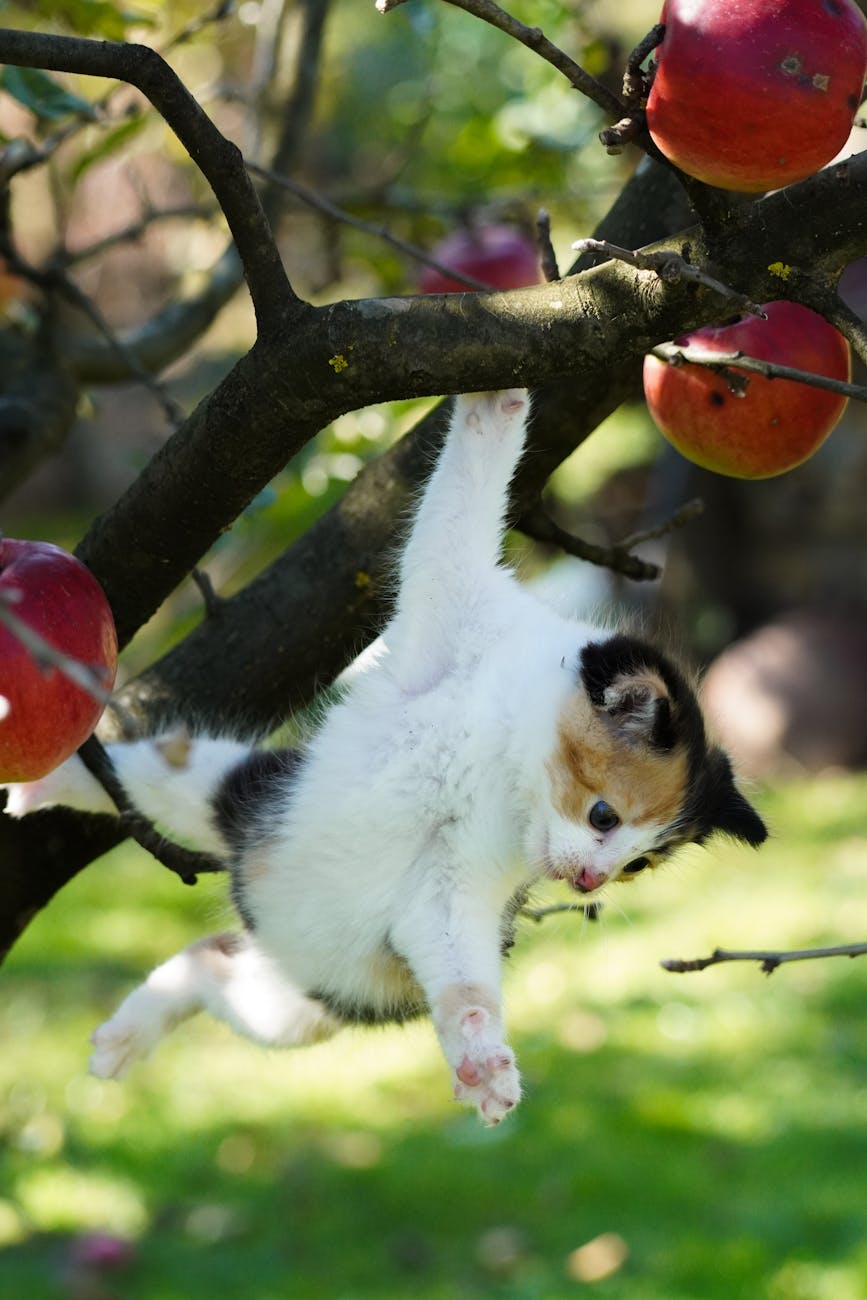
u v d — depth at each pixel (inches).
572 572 546.3
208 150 99.1
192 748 144.3
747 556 611.8
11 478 173.6
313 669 146.8
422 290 189.0
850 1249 281.4
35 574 100.1
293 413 106.8
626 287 99.3
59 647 98.7
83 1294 276.5
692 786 159.2
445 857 138.6
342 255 245.6
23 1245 299.1
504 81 308.0
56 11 174.2
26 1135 341.1
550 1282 277.6
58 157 303.3
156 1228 306.3
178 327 212.4
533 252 192.9
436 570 142.0
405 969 143.6
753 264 99.6
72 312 374.9
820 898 454.9
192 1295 280.5
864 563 599.8
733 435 122.3
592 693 147.6
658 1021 388.5
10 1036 393.7
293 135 211.3
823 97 90.3
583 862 150.3
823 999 396.8
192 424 112.7
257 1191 319.6
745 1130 332.5
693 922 447.8
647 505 586.2
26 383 181.0
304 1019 155.3
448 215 241.1
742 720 575.8
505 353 101.0
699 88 90.9
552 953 435.8
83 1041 389.4
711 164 93.1
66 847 145.2
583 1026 386.3
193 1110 355.6
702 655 605.0
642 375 143.7
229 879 145.7
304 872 139.4
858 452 595.5
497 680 143.0
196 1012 168.2
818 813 526.9
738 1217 296.5
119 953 449.4
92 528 124.3
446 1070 374.6
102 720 147.4
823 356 120.5
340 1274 285.7
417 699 141.2
